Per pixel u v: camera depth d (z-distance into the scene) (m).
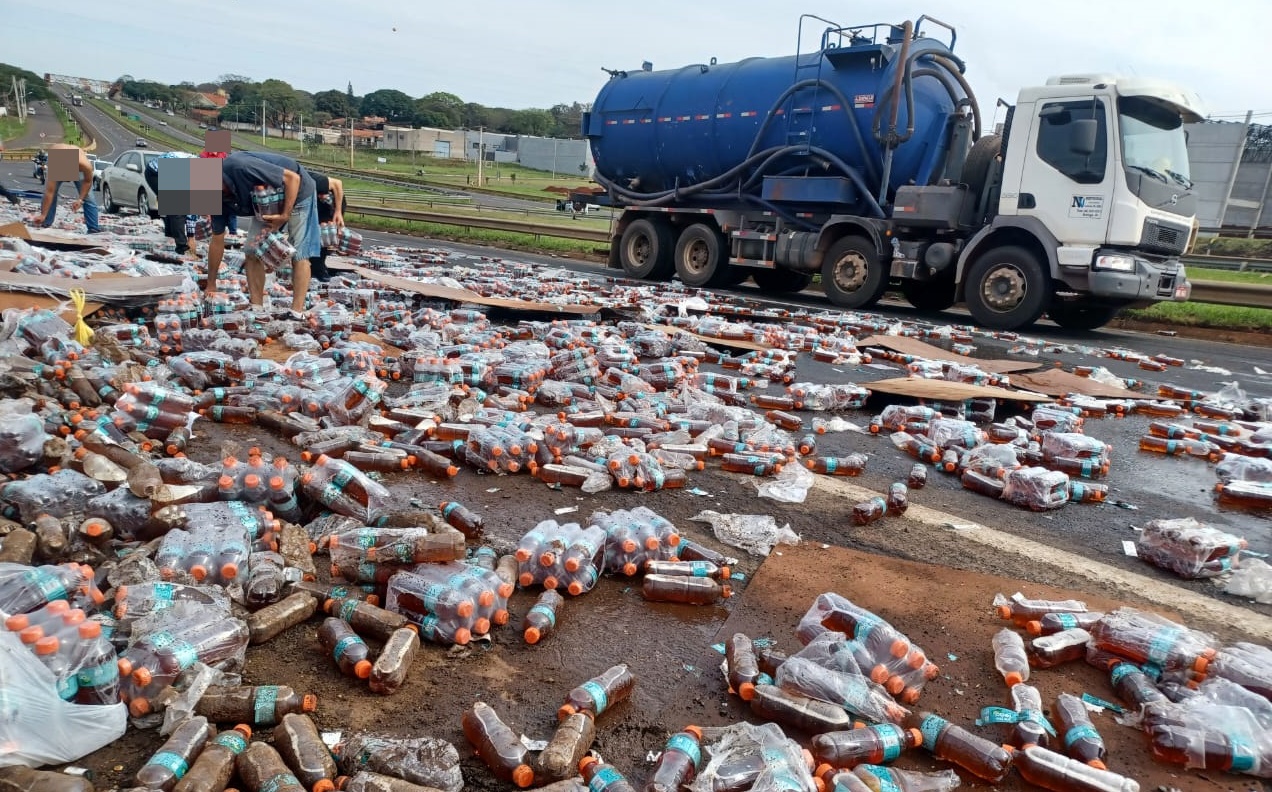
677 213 17.95
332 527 3.56
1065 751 2.55
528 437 4.75
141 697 2.34
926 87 14.16
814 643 2.86
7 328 5.84
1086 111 12.05
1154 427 6.63
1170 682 2.88
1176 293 12.98
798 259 15.75
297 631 2.91
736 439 5.51
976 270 13.57
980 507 4.83
